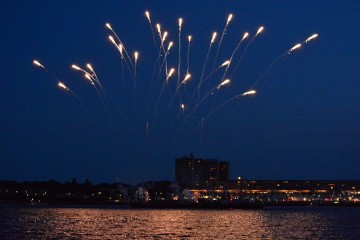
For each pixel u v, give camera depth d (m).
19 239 139.75
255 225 197.62
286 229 179.25
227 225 195.12
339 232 168.12
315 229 180.50
